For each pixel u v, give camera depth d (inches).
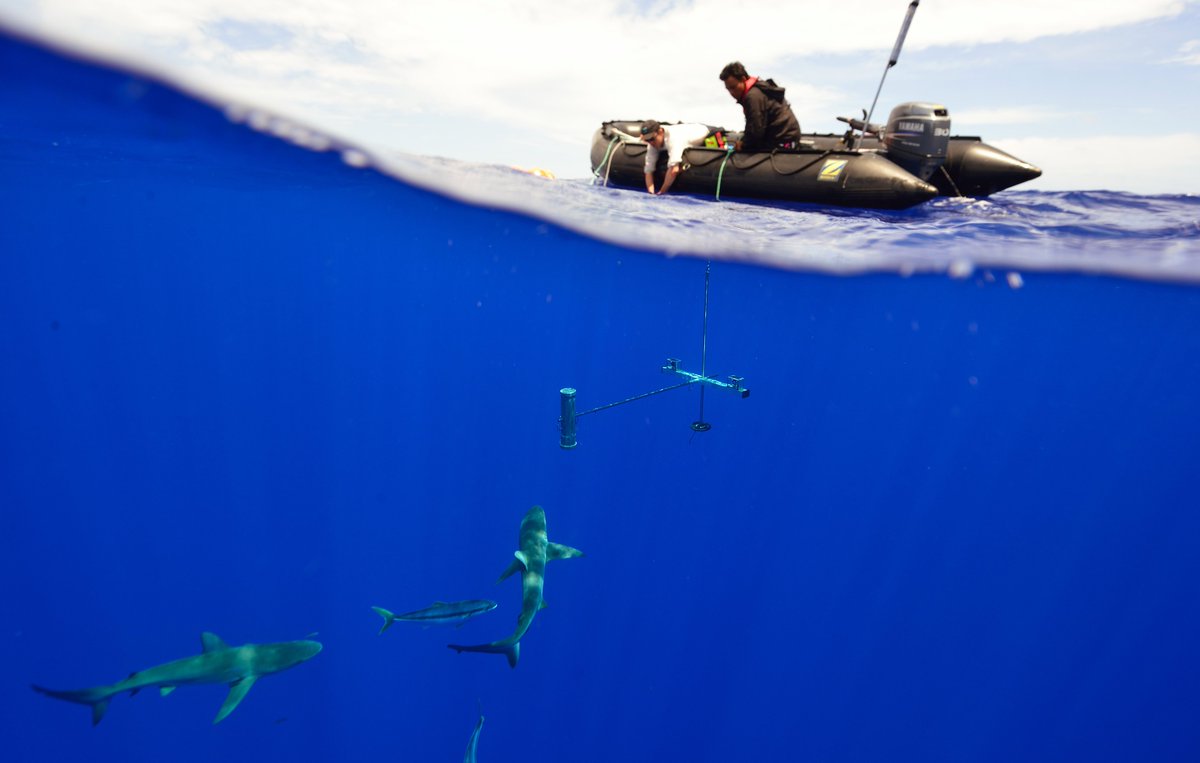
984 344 703.1
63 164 369.1
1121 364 714.2
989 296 476.1
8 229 603.2
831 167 295.9
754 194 319.0
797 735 415.2
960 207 313.3
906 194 277.9
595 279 624.7
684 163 341.7
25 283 918.4
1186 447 885.8
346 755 411.5
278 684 523.2
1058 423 949.8
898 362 865.5
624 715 432.1
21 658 761.0
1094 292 419.5
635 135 396.8
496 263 605.9
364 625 611.5
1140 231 298.0
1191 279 351.9
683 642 517.0
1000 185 319.6
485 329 1101.1
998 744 430.3
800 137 331.3
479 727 197.5
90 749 508.1
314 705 474.3
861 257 384.5
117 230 618.8
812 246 366.3
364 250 657.6
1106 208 331.6
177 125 253.1
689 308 722.8
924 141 284.7
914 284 459.8
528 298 812.6
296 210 495.5
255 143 281.7
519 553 212.5
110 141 294.5
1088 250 321.4
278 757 435.5
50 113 241.9
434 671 504.7
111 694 178.7
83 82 205.8
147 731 480.7
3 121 263.1
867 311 602.9
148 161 347.3
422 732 432.5
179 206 513.0
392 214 446.9
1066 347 663.1
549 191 341.7
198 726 486.0
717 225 337.7
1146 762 442.3
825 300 566.6
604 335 1005.2
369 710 461.1
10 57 186.5
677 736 411.2
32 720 583.8
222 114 237.0
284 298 1093.8
